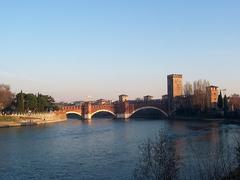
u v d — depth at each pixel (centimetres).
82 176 7438
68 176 7469
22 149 11538
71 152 10819
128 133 17425
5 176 7544
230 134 15525
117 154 10206
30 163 8950
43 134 17075
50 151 11062
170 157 4219
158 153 4241
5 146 12306
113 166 8344
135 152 10506
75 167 8356
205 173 4962
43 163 8931
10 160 9412
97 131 19112
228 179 4584
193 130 18250
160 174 4134
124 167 8175
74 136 16075
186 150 9900
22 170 8106
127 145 12369
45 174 7681
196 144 11619
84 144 12912
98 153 10519
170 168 4150
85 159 9438
